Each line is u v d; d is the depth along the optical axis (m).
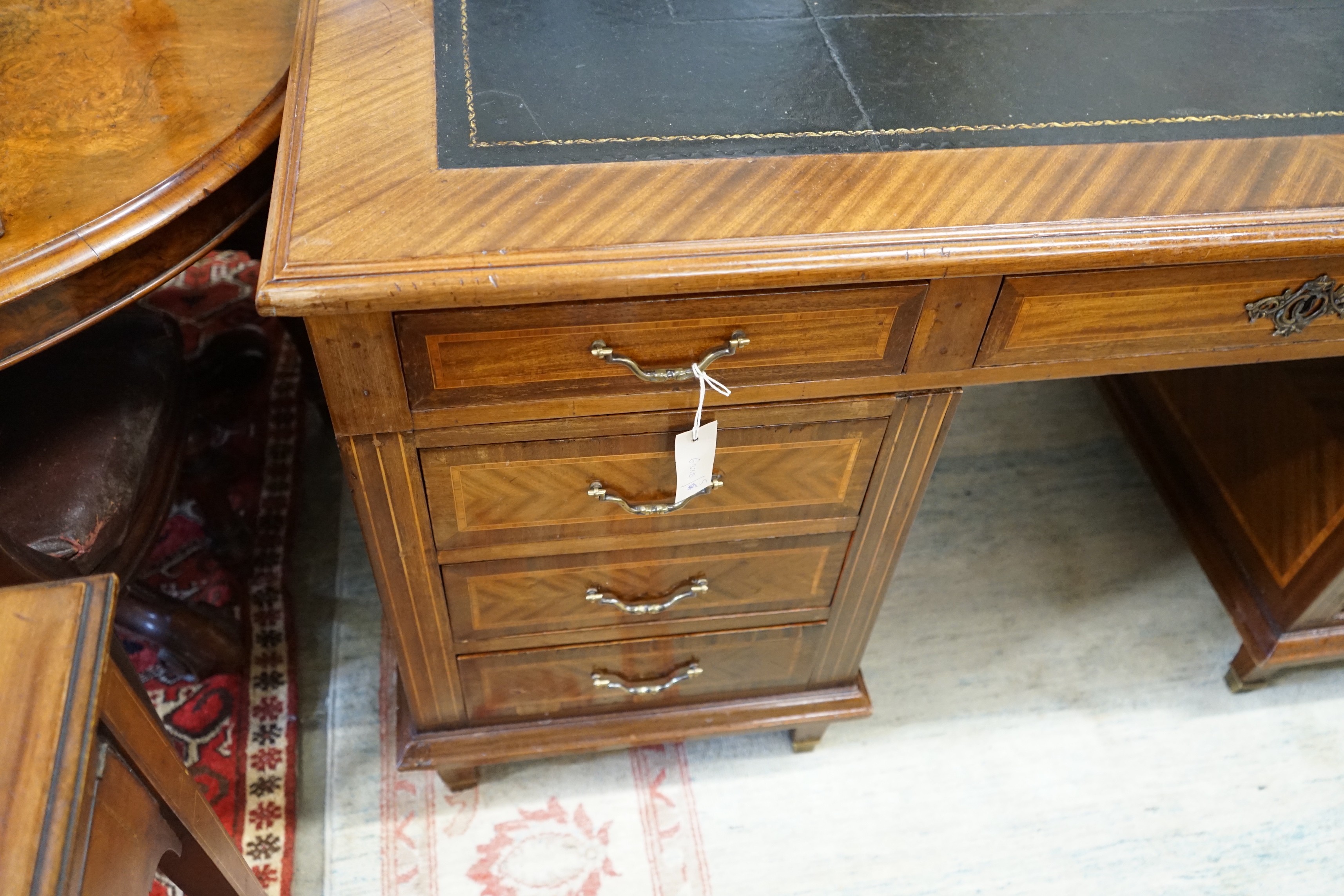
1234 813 1.17
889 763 1.19
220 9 0.98
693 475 0.79
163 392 1.01
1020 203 0.69
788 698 1.11
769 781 1.17
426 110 0.75
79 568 0.89
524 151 0.71
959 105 0.78
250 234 1.15
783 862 1.11
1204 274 0.73
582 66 0.80
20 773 0.50
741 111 0.76
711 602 0.96
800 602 0.98
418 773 1.15
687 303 0.67
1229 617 1.35
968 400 1.62
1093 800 1.17
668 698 1.08
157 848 0.64
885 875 1.10
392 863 1.08
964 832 1.14
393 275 0.61
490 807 1.13
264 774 1.13
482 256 0.63
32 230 0.74
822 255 0.65
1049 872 1.11
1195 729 1.24
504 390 0.70
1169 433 1.37
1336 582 1.10
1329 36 0.89
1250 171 0.74
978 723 1.23
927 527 1.44
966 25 0.88
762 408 0.76
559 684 1.02
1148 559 1.42
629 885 1.08
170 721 1.17
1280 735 1.24
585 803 1.14
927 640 1.31
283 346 1.59
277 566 1.31
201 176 0.81
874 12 0.88
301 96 0.75
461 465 0.76
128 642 1.24
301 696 1.21
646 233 0.65
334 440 1.47
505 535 0.83
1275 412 1.17
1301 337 0.81
